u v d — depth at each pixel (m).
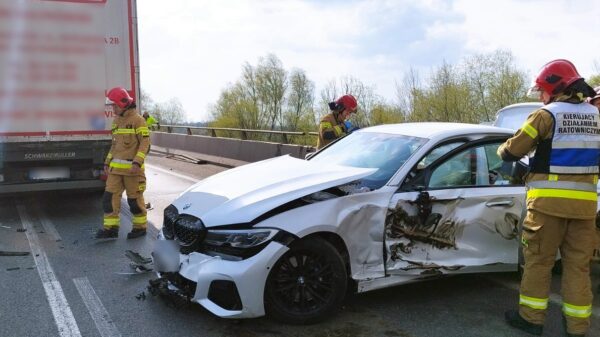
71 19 7.74
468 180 4.62
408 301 4.51
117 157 6.45
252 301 3.69
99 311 4.23
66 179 8.04
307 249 3.88
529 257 3.94
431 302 4.50
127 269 5.28
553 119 3.77
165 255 4.18
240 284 3.66
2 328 3.91
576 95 3.84
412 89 29.05
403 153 4.62
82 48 7.85
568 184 3.76
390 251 4.19
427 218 4.30
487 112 28.36
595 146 3.81
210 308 3.74
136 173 6.42
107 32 8.01
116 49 8.09
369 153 4.89
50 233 6.77
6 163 7.60
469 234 4.49
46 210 8.28
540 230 3.83
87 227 7.12
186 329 3.91
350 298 4.54
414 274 4.30
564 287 3.89
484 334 3.90
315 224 3.83
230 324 3.99
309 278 3.95
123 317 4.11
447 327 4.01
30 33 7.49
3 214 7.96
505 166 4.36
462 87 28.28
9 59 7.41
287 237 3.75
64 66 7.76
